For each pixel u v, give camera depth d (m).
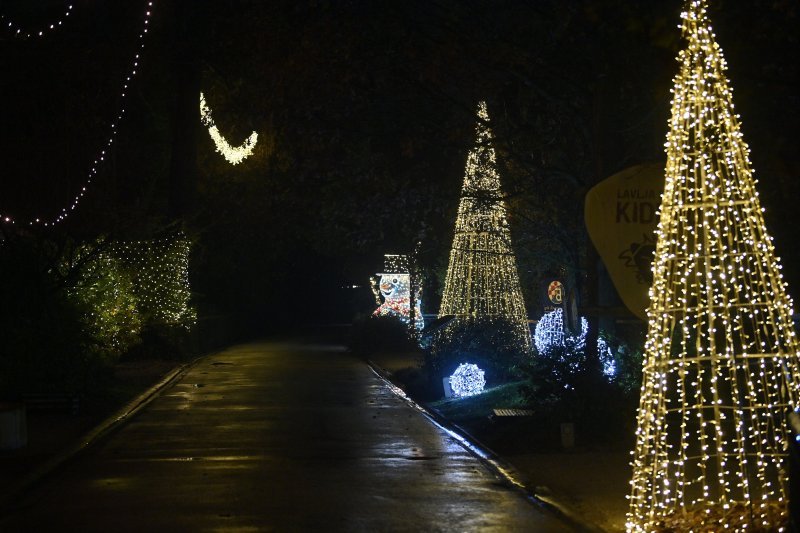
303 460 14.23
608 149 15.53
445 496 11.63
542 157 18.61
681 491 9.61
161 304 34.28
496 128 17.88
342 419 19.30
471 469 13.51
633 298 11.28
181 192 36.97
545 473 12.80
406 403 22.52
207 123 39.19
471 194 19.56
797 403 8.98
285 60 18.77
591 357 15.87
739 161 8.95
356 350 41.81
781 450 12.14
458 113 18.28
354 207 20.06
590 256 15.70
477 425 17.81
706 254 8.78
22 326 21.00
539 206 19.44
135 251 32.75
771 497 10.59
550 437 15.31
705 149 10.38
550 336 24.42
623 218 11.30
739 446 9.95
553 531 9.89
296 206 40.44
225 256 51.06
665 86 13.30
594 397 15.29
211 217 46.25
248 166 42.19
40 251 23.47
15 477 12.63
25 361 20.25
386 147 19.28
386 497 11.56
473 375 23.64
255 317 61.72
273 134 22.55
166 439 16.34
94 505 11.06
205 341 42.62
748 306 10.05
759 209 8.91
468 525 10.13
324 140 19.31
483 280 26.16
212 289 53.47
